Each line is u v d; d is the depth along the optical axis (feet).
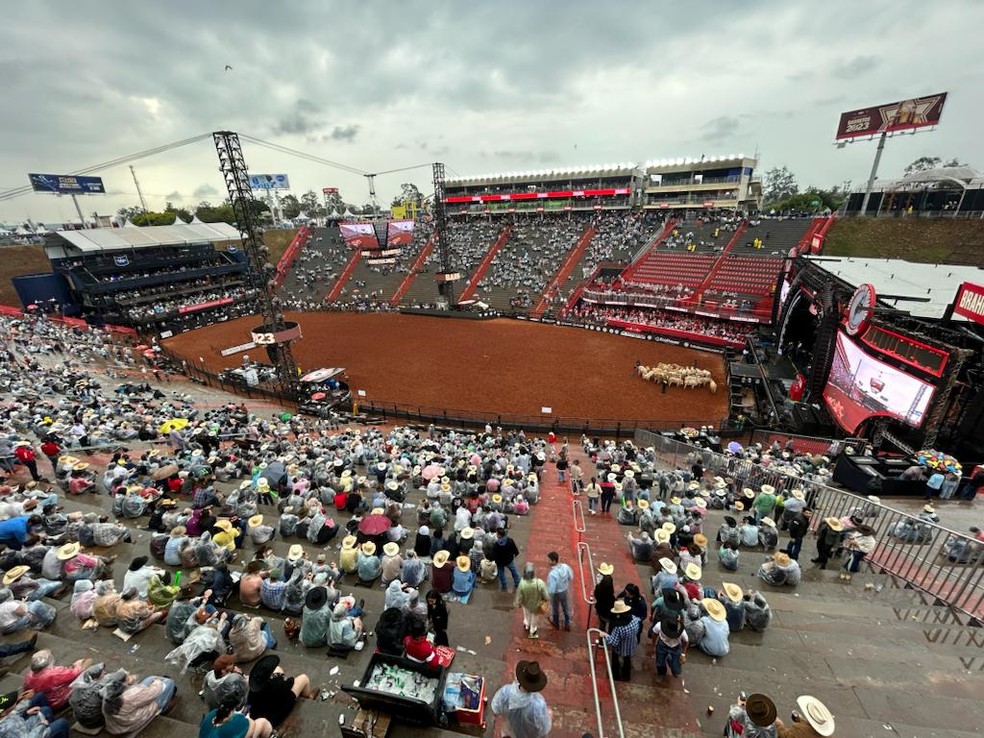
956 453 69.56
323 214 573.33
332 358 165.78
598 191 289.74
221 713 19.97
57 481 56.95
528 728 20.01
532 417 115.24
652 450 77.77
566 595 30.50
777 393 115.65
